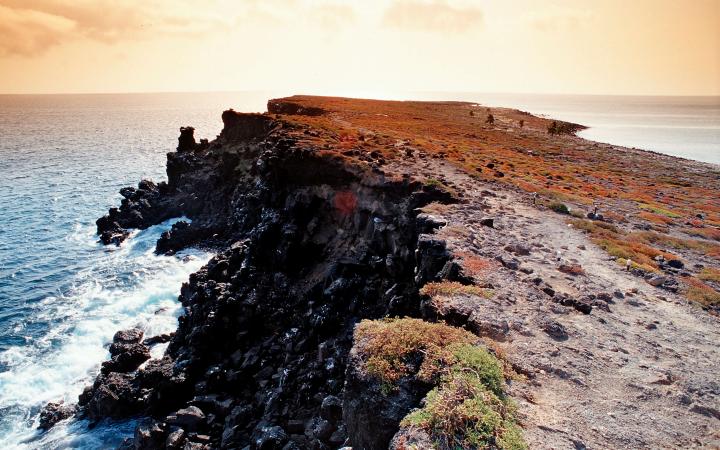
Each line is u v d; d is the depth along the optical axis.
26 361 31.28
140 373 26.06
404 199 29.44
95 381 27.47
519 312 13.81
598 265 20.38
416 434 8.05
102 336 34.69
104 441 22.80
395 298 22.55
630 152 88.94
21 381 28.97
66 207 75.88
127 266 49.03
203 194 63.44
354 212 33.31
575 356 11.99
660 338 13.91
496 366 9.92
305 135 46.41
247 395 23.77
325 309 27.03
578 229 25.84
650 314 15.79
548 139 96.75
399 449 7.85
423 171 35.84
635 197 41.34
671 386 11.05
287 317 29.58
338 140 46.62
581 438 8.71
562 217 28.20
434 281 17.42
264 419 21.05
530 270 17.73
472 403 8.42
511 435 8.02
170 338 32.44
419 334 10.52
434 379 9.30
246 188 54.31
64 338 34.44
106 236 57.97
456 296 14.23
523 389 10.07
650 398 10.48
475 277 16.06
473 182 34.97
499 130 102.44
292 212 35.69
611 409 9.89
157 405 24.00
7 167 113.75
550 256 20.55
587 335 13.39
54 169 111.88
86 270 48.34
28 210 73.62
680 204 41.66
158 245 53.56
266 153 44.28
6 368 30.39
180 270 47.19
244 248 37.38
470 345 10.36
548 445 8.28
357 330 11.38
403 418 8.88
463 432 7.94
